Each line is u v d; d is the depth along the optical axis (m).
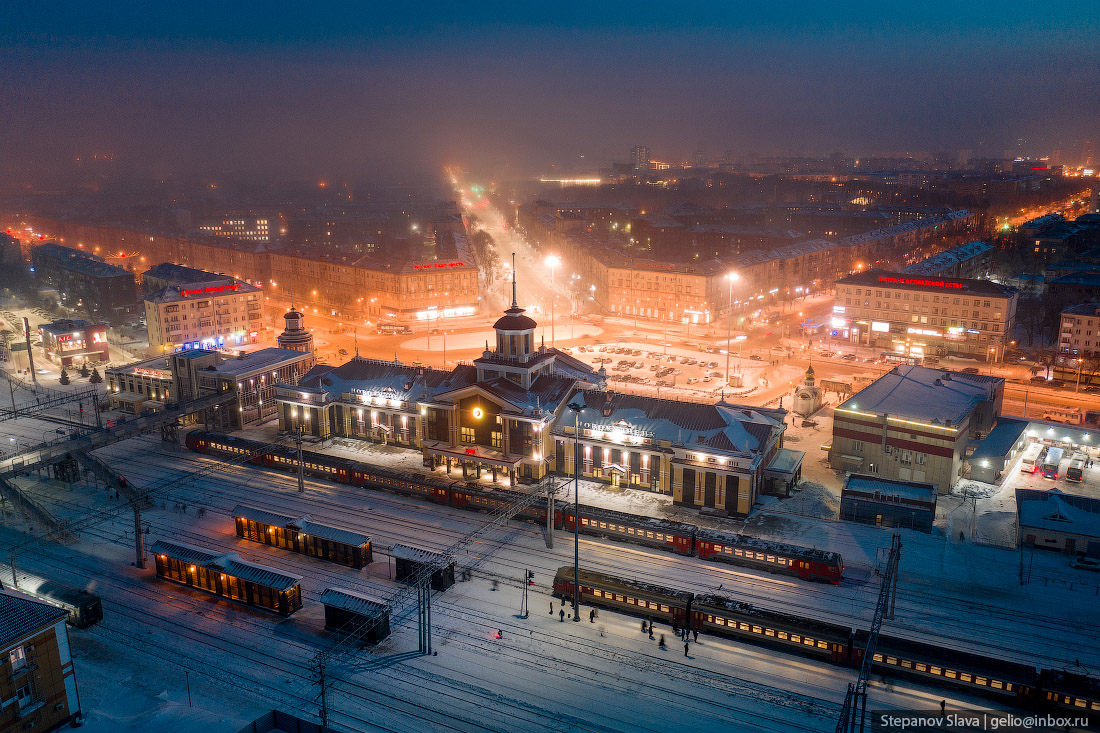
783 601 90.75
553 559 101.88
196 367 154.12
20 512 117.00
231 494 124.00
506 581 96.50
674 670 78.75
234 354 179.75
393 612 89.62
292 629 87.06
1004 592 92.75
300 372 165.88
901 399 130.00
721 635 84.69
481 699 74.44
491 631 85.69
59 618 70.50
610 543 106.62
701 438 116.62
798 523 111.31
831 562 94.50
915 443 122.94
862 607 89.44
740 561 99.50
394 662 80.38
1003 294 192.88
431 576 89.50
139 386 167.12
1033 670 72.94
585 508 110.06
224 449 138.88
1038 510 106.12
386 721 71.56
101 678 78.88
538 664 79.81
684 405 123.69
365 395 143.38
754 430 119.31
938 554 102.06
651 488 122.50
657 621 87.69
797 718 71.38
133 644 84.62
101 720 72.19
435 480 121.75
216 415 153.50
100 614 89.19
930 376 142.62
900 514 109.12
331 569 99.56
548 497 105.62
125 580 98.31
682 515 114.25
